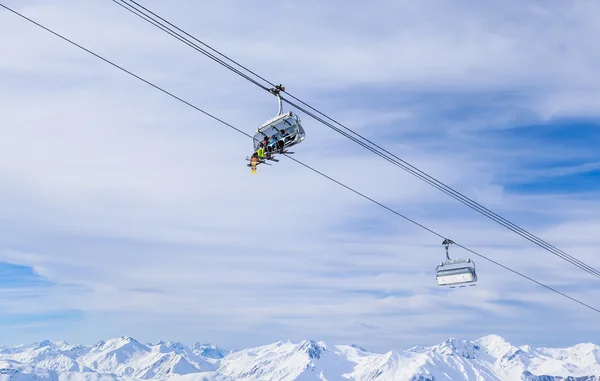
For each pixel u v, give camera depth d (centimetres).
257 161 3506
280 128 3384
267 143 3431
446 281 4928
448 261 4947
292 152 3450
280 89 3338
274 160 3525
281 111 3397
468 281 4812
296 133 3338
